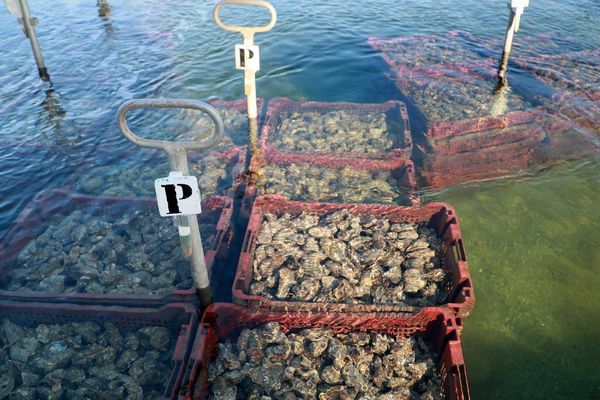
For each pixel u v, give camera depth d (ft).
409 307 4.64
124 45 10.87
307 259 5.35
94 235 5.90
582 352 4.76
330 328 4.66
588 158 7.23
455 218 5.59
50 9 12.94
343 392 4.17
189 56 10.37
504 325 5.01
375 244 5.59
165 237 5.86
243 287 4.90
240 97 8.88
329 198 6.42
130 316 4.74
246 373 4.30
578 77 9.36
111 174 6.92
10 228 5.86
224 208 5.89
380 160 6.93
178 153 3.78
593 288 5.38
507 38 9.05
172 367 4.36
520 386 4.50
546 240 5.96
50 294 4.93
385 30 11.78
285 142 7.54
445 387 4.28
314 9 13.07
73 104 8.64
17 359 4.53
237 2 6.48
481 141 7.54
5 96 8.84
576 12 12.85
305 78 9.60
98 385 4.34
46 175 6.88
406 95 8.94
